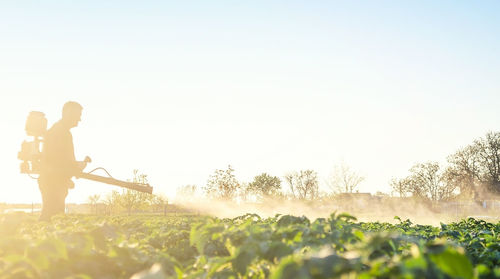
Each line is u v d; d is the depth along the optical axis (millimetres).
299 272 1992
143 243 4652
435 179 75125
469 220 9688
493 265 4324
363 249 2354
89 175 11211
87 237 3471
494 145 69375
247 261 2916
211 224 3895
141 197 46688
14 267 2652
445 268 1796
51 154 10547
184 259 5211
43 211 10602
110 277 3299
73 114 10773
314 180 72500
